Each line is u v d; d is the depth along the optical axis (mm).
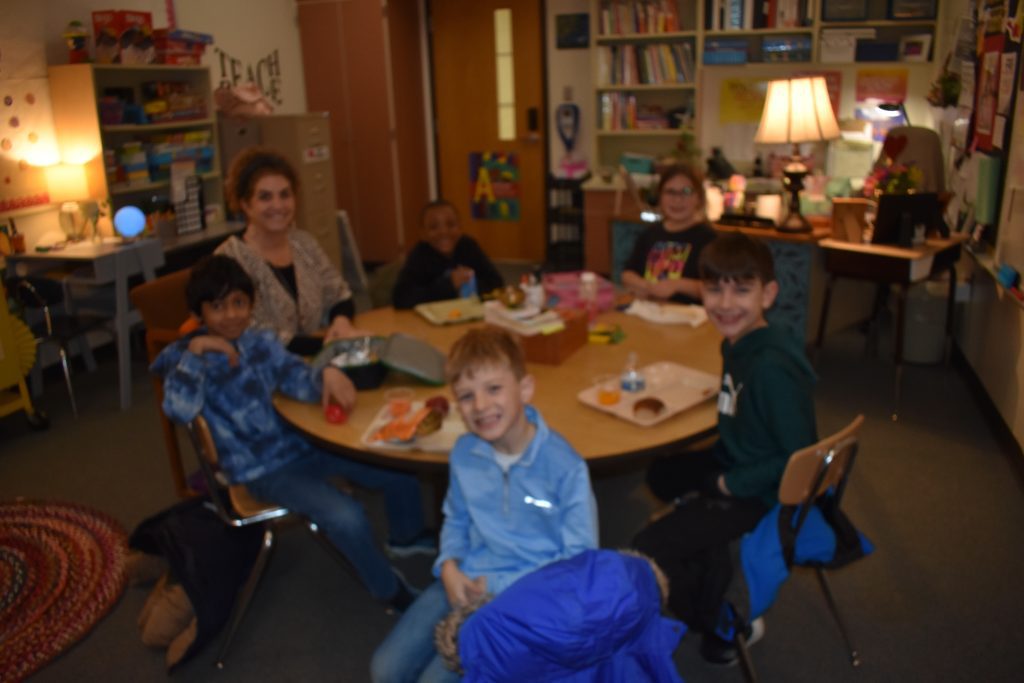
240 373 2158
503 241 6746
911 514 2793
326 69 6270
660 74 5488
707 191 4434
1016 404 3111
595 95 5688
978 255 3572
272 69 6012
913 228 3562
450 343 2496
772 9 5004
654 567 1247
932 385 3934
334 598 2447
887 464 3150
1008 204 3244
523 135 6383
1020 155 3107
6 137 4059
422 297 2980
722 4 5109
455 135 6625
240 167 2617
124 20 4352
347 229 5688
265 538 2213
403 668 1566
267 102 5414
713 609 1750
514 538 1587
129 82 4660
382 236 6605
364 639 2264
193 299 2125
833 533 1812
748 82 5207
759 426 1794
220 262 2137
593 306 2641
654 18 5375
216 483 2119
